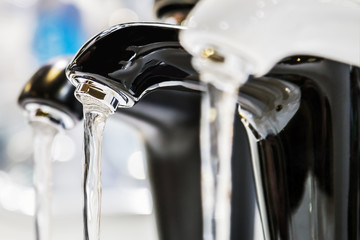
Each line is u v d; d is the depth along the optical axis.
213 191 0.39
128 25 0.40
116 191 1.18
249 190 0.53
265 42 0.34
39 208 0.51
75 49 1.24
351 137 0.41
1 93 1.45
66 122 0.50
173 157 0.56
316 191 0.41
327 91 0.41
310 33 0.36
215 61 0.35
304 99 0.41
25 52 1.43
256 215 0.55
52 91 0.48
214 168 0.39
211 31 0.34
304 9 0.34
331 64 0.41
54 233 1.00
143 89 0.40
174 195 0.56
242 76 0.36
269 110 0.41
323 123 0.41
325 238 0.41
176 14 0.52
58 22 1.23
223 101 0.38
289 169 0.42
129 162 1.24
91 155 0.39
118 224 1.01
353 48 0.38
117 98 0.39
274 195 0.42
